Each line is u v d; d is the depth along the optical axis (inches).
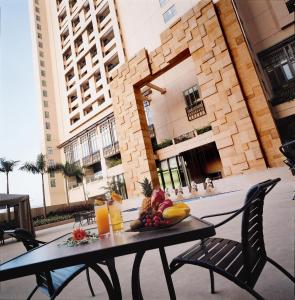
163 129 812.6
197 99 740.0
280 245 101.1
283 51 555.8
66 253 53.1
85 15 1315.2
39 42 1705.2
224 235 137.9
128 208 657.6
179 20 594.9
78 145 1269.7
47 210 960.9
